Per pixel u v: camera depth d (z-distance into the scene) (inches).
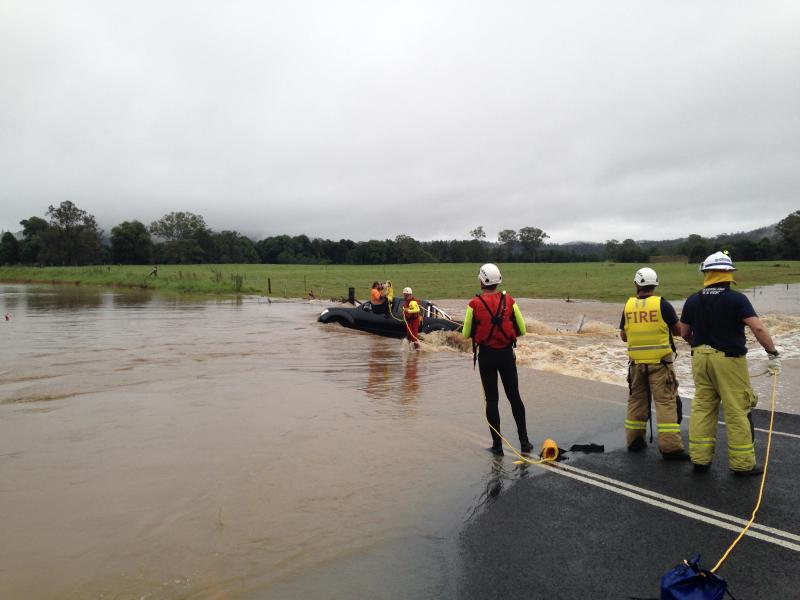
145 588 135.0
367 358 462.6
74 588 134.0
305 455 226.7
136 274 2236.7
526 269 3457.2
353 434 255.0
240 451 229.8
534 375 393.4
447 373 399.5
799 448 239.6
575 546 158.7
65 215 4931.1
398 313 652.1
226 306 1038.4
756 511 179.9
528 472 214.1
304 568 145.6
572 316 920.9
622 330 242.8
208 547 154.4
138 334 610.2
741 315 203.8
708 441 211.3
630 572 145.6
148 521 168.2
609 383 368.8
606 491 196.5
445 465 219.5
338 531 165.3
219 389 341.4
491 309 235.5
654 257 5388.8
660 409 229.5
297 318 802.8
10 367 410.6
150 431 254.8
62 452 226.2
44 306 1003.9
